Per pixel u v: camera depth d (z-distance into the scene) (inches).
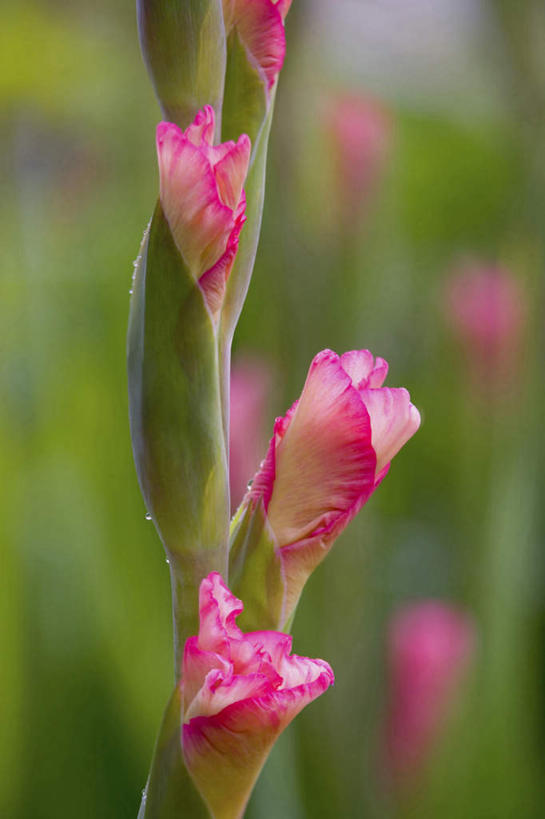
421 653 30.8
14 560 32.3
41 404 38.1
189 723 19.3
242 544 20.1
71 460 36.0
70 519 33.6
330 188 30.4
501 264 37.1
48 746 30.8
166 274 19.5
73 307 41.6
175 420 19.6
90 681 31.4
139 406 19.7
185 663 19.2
